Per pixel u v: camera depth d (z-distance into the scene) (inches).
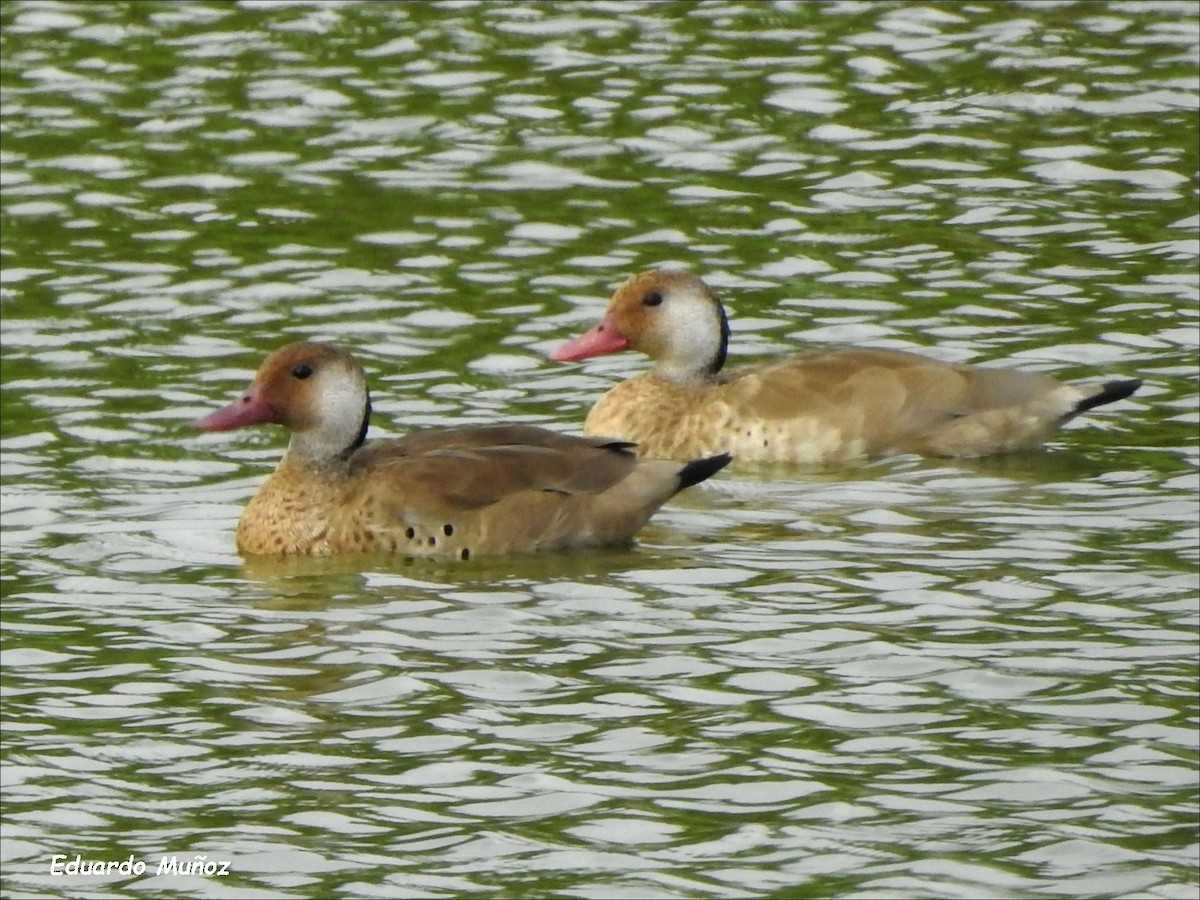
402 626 573.3
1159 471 668.1
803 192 893.8
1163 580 587.5
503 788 490.0
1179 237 848.9
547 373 753.6
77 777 499.2
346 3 1092.5
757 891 448.8
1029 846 463.8
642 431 701.9
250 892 452.4
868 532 628.4
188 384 741.3
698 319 709.3
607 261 836.6
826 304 798.5
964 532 625.3
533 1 1092.5
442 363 758.5
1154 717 515.5
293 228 868.6
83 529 637.9
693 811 479.2
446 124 956.6
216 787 494.0
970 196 886.4
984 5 1075.3
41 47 1045.2
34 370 751.7
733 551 617.6
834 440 688.4
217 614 583.2
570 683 537.6
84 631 572.4
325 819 479.2
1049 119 953.5
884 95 979.3
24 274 831.1
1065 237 850.8
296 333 780.6
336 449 636.1
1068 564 599.8
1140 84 983.0
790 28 1052.5
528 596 591.5
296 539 624.7
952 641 555.2
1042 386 690.8
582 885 452.1
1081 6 1071.0
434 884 454.3
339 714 525.3
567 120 957.8
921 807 479.2
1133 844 464.4
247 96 989.2
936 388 691.4
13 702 533.6
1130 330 770.8
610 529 627.2
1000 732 510.3
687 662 547.2
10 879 459.2
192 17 1078.4
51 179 913.5
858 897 446.6
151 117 970.7
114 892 454.9
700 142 937.5
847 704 524.7
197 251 849.5
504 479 626.5
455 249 847.7
